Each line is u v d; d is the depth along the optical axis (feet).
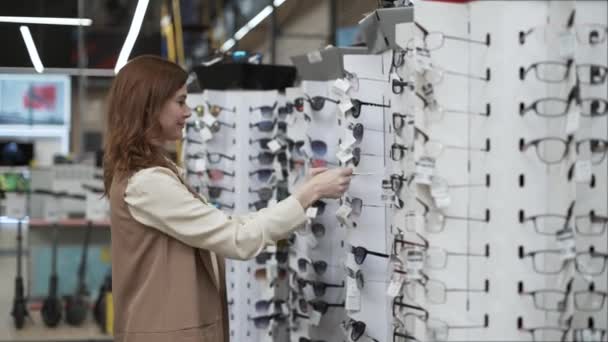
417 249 6.16
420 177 5.93
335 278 9.70
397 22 7.51
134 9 18.38
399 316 6.64
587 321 5.97
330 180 7.44
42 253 24.73
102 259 25.18
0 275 30.01
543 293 5.81
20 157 44.62
